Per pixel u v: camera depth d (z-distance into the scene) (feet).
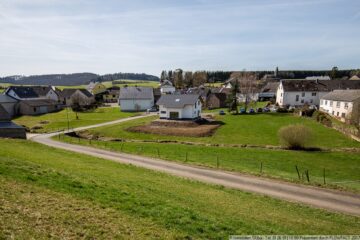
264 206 63.82
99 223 38.65
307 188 82.17
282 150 138.92
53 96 375.86
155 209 46.83
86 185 53.88
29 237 32.14
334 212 64.85
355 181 93.50
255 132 183.52
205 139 167.53
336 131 180.86
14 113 308.81
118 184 60.75
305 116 232.53
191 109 226.17
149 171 90.53
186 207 50.93
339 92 249.75
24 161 67.46
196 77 615.57
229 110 281.95
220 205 59.31
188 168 100.42
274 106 296.51
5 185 46.11
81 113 299.79
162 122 215.10
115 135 181.78
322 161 120.06
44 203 41.86
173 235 38.40
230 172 96.78
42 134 184.65
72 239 33.73
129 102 321.73
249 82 333.62
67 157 95.76
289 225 52.54
